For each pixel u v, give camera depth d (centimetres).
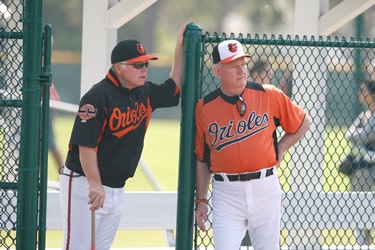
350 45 2114
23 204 1972
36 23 1942
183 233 2069
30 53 1945
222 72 1925
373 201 2698
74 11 12875
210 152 1988
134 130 2000
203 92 2223
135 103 1988
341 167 2931
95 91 1945
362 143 3000
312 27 2877
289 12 11625
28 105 1952
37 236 2019
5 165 2316
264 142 1952
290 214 2584
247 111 1942
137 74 1944
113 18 2761
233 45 1919
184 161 2055
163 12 13862
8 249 2241
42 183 1998
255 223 1997
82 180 1988
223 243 1964
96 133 1934
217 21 13688
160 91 2058
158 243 3938
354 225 2688
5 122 2283
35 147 1964
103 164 1986
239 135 1942
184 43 2062
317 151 2809
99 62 2777
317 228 2655
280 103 1972
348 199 2544
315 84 2816
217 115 1953
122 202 2056
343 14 2822
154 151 8806
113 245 3859
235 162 1944
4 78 2303
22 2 2022
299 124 1994
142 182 3466
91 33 2772
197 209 2048
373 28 4550
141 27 13800
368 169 2931
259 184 1953
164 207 2717
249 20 13075
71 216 2003
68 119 7244
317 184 2756
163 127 11162
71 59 11944
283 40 2095
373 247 2781
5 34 1959
